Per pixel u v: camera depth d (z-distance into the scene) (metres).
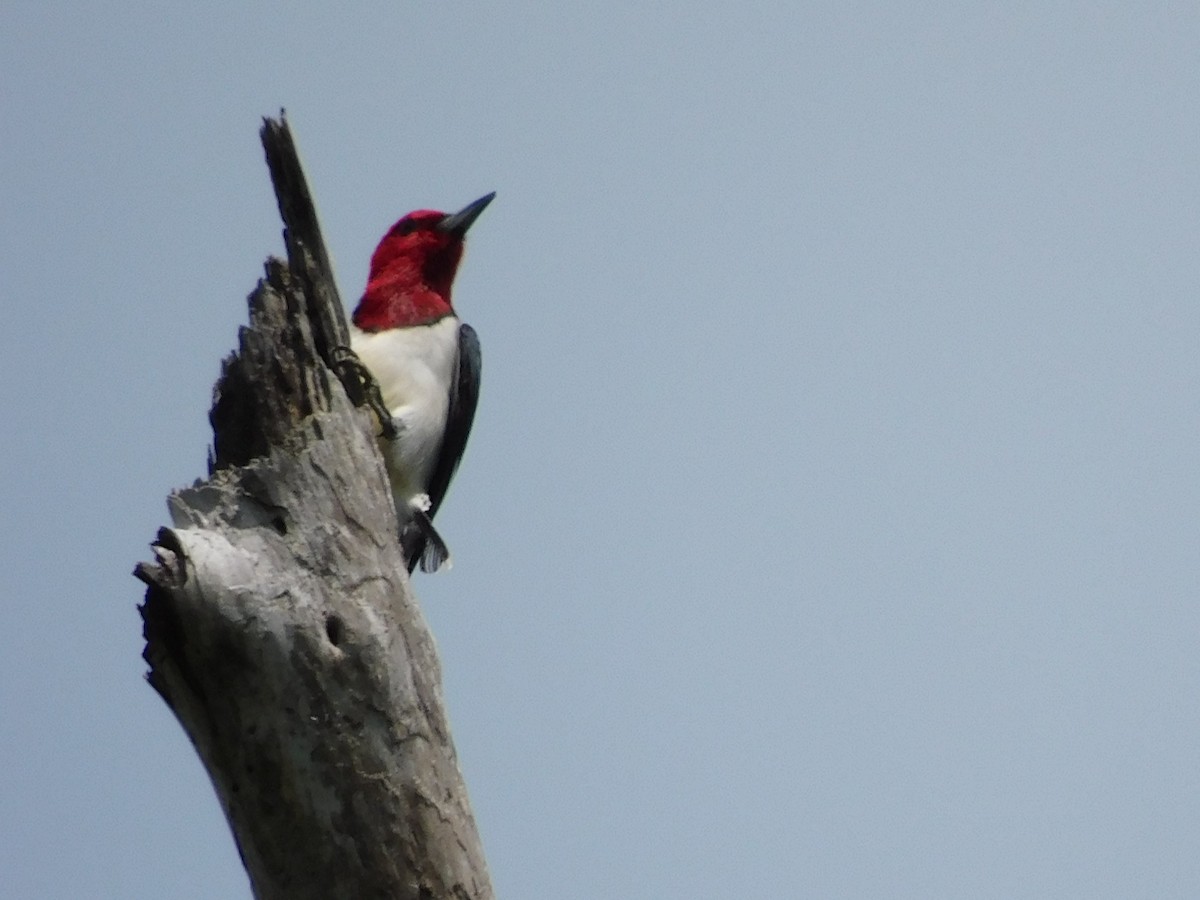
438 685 9.88
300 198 11.17
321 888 9.27
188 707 9.38
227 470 9.95
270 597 9.34
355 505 9.94
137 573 9.11
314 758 9.27
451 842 9.45
